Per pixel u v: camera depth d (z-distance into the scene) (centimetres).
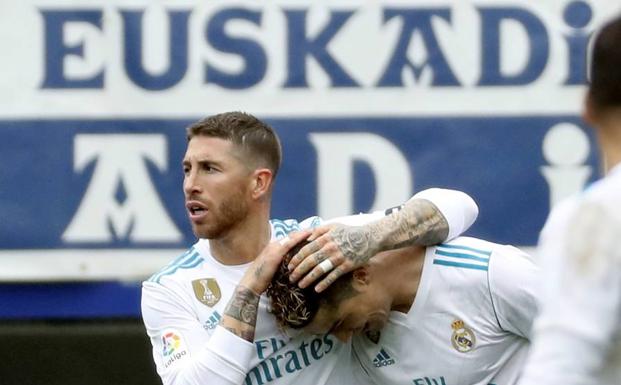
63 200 1434
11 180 1434
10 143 1436
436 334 934
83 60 1434
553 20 1416
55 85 1436
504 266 916
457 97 1422
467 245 933
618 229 593
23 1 1434
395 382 959
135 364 1503
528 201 1419
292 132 1428
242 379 892
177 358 909
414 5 1423
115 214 1434
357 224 939
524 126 1419
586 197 609
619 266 588
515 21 1419
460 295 923
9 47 1434
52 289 1448
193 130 929
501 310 921
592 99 636
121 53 1434
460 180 1422
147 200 1432
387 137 1424
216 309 927
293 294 880
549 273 604
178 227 1434
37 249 1438
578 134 1414
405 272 920
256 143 925
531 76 1419
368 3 1424
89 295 1444
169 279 938
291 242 888
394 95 1424
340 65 1428
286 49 1428
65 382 1501
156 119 1432
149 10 1432
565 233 603
